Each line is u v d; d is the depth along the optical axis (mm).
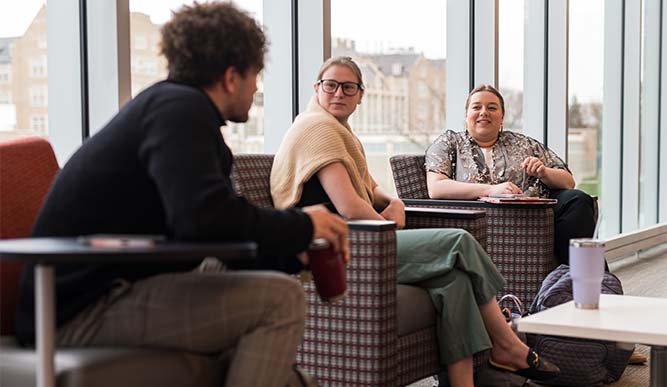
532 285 3758
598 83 7176
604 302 2514
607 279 3395
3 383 1709
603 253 2402
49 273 1518
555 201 3791
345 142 3062
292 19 4113
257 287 1778
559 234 4000
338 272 1971
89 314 1795
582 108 6879
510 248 3789
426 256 2832
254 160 2973
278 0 4102
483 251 2908
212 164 1721
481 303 2893
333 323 2643
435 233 2859
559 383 3188
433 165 4160
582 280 2393
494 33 5516
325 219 1896
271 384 1769
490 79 5543
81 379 1582
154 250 1431
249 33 1947
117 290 1805
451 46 5574
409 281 2846
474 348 2785
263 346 1767
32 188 2070
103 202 1784
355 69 3199
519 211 3760
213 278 1801
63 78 3031
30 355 1722
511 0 5922
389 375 2607
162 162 1695
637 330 2100
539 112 6215
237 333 1779
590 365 3133
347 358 2625
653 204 8664
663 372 2410
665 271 6539
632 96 7699
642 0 7852
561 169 4262
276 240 1791
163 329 1763
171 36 1918
